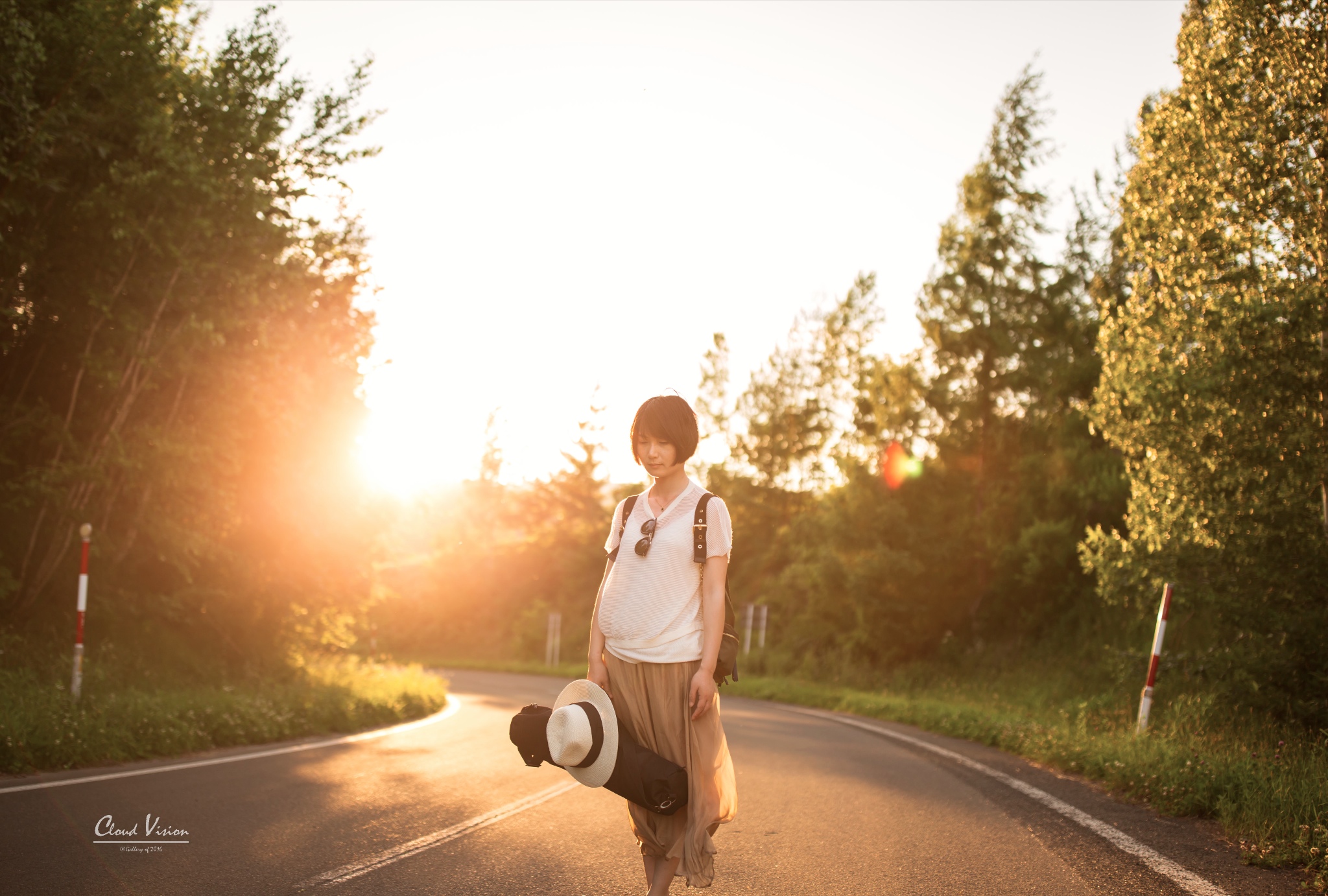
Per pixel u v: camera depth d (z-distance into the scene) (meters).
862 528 27.14
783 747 10.61
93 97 11.20
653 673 3.08
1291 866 4.79
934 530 26.17
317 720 11.88
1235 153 9.66
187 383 12.74
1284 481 9.69
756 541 49.78
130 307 11.53
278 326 13.38
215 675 14.21
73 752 7.48
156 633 13.83
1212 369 9.64
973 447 26.78
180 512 12.84
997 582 24.31
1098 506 23.64
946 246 27.00
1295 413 9.61
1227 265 10.22
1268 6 9.47
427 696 16.69
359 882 4.23
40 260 11.38
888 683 24.98
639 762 2.97
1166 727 9.47
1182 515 10.20
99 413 12.12
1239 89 9.81
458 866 4.59
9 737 7.11
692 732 3.06
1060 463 24.70
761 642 33.75
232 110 12.20
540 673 43.28
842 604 28.03
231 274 11.95
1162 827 5.95
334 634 17.47
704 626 3.07
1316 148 9.55
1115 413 10.59
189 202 11.52
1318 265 9.67
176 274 11.52
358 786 7.10
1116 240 26.22
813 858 4.96
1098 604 21.83
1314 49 9.33
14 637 11.18
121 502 12.80
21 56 9.87
